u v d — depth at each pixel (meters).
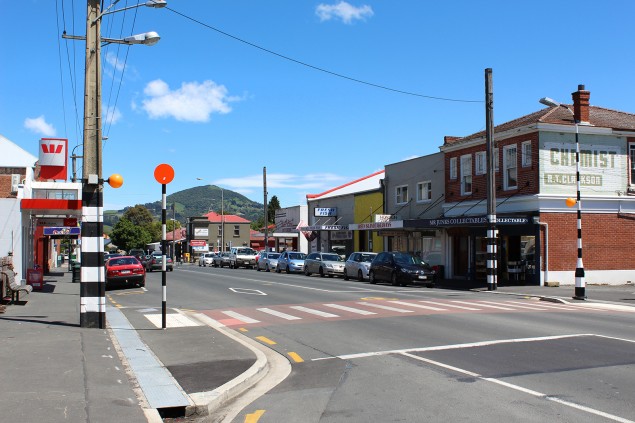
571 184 26.67
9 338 11.06
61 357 9.30
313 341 11.96
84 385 7.58
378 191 41.94
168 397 7.40
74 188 30.73
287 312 16.92
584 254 26.62
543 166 26.27
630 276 27.23
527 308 17.64
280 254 46.81
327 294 22.48
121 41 13.30
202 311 17.77
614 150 27.59
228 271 45.78
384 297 20.98
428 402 7.18
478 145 30.80
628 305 19.41
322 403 7.34
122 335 12.24
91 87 13.02
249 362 9.58
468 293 23.73
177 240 105.62
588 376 8.36
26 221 26.42
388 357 10.02
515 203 27.55
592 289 24.97
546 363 9.27
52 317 14.48
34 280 24.28
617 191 27.52
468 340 11.54
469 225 28.03
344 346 11.25
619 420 6.31
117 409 6.62
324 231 50.34
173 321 14.75
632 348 10.52
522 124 27.52
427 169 35.91
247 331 13.66
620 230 27.25
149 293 24.62
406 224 31.59
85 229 13.02
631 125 28.28
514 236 28.22
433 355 10.09
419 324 13.81
